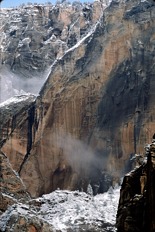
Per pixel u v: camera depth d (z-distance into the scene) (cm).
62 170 19200
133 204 5572
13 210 5938
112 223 10356
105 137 18912
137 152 18188
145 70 19088
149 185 4766
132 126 18575
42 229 5897
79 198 11469
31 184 19100
